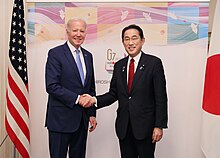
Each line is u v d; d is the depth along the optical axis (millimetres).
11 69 3201
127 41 3031
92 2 3516
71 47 3107
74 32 3062
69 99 2963
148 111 2951
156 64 2955
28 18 3527
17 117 3178
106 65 3535
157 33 3508
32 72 3539
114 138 3572
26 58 3305
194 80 3504
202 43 3498
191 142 3525
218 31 3174
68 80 3016
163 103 2928
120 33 3523
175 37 3506
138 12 3508
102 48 3529
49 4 3525
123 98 2994
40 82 3545
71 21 3094
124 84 2998
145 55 3031
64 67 3012
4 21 3496
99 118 3568
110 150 3578
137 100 2936
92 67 3180
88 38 3531
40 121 3559
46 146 3572
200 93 3508
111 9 3518
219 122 3135
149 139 2977
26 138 3223
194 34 3498
